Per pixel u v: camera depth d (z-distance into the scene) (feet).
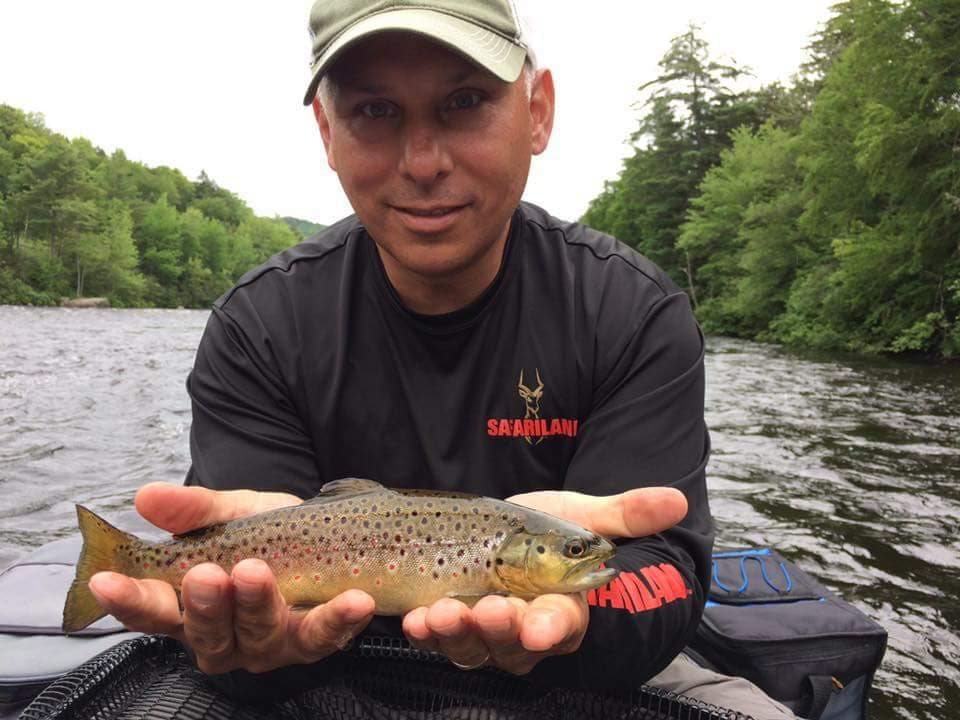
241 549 1.99
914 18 19.85
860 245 22.71
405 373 2.32
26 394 11.43
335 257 2.47
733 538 5.59
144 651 1.99
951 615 4.34
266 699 1.87
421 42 1.82
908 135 19.92
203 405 2.33
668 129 51.70
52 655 2.50
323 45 1.97
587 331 2.32
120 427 9.11
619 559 1.94
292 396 2.35
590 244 2.50
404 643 2.00
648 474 2.15
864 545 5.45
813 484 7.08
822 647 2.80
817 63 46.91
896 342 21.38
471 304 2.27
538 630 1.46
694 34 51.29
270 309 2.38
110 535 1.97
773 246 31.76
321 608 1.59
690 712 1.85
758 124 50.78
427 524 2.02
